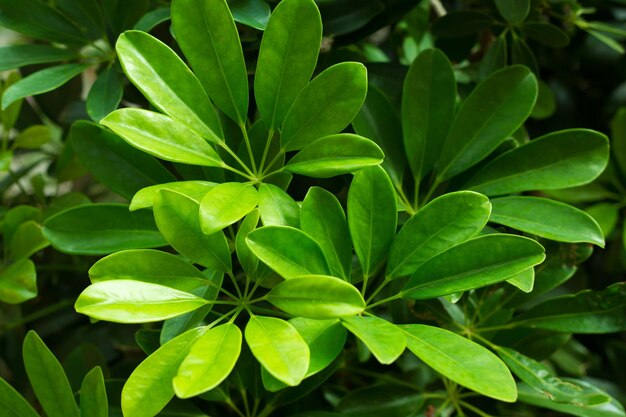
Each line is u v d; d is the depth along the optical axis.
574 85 1.35
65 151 1.09
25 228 1.00
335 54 1.06
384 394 0.97
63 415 0.85
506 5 1.00
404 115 0.96
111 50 1.02
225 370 0.73
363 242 0.84
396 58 1.30
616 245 1.23
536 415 1.16
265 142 0.91
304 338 0.79
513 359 0.92
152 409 0.77
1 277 0.98
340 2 1.02
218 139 0.85
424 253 0.82
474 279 0.80
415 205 0.96
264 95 0.85
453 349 0.78
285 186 0.88
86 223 0.90
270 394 0.94
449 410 1.04
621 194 1.19
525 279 0.84
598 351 1.26
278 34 0.84
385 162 0.96
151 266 0.81
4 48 1.00
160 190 0.79
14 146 1.11
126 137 0.79
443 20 1.10
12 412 0.86
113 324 1.12
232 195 0.80
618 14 1.30
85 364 1.02
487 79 0.95
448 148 0.95
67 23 1.02
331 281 0.75
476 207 0.82
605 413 0.96
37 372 0.85
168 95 0.83
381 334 0.76
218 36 0.84
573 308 0.94
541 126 1.30
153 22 0.94
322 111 0.84
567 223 0.88
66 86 1.25
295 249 0.78
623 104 1.30
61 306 1.14
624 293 0.93
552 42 1.09
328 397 1.03
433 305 0.96
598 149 0.92
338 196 1.07
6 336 1.16
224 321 0.97
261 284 0.84
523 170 0.93
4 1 1.00
